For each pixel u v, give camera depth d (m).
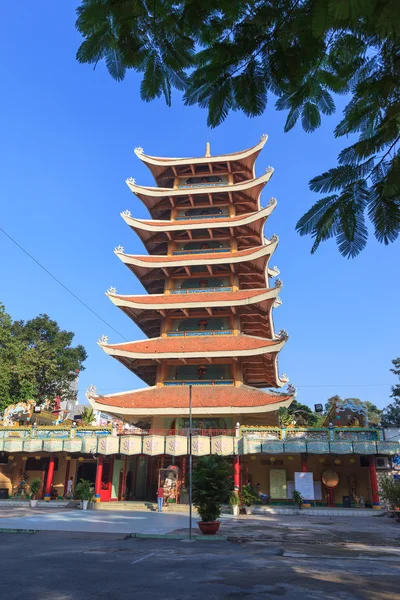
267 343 42.97
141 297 49.41
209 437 38.19
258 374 53.09
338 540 20.58
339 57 5.01
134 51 5.05
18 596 9.45
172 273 51.31
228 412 40.19
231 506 34.88
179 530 22.75
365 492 40.16
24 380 54.66
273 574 12.14
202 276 51.12
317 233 5.15
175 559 14.62
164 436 38.97
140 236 53.31
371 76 5.18
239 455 38.09
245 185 51.81
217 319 49.22
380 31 3.65
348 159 5.20
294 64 4.98
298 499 36.16
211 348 44.38
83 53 5.08
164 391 44.69
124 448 38.94
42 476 47.00
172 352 44.25
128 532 21.66
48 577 11.50
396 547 18.67
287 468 41.62
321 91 5.41
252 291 48.25
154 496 45.59
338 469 41.31
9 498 44.75
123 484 44.38
